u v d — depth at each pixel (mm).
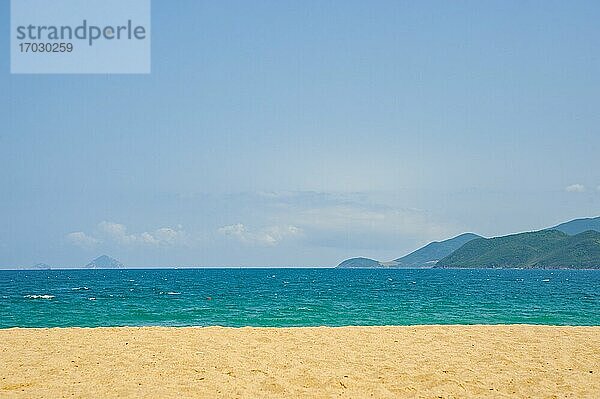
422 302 36375
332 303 35250
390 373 11516
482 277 119938
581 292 50969
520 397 10031
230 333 16516
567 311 29844
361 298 40719
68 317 26469
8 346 14219
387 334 16453
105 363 12172
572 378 11289
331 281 86938
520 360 12906
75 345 14352
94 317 26359
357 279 99438
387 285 69500
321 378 11016
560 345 14883
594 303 35750
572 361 12859
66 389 10039
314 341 15148
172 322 24672
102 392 9867
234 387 10297
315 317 26344
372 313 28250
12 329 17703
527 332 17047
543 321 25266
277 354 13281
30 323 24516
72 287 61500
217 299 39250
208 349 13836
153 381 10648
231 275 131375
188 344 14531
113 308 31203
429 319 25781
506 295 45344
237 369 11680
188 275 131250
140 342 14820
